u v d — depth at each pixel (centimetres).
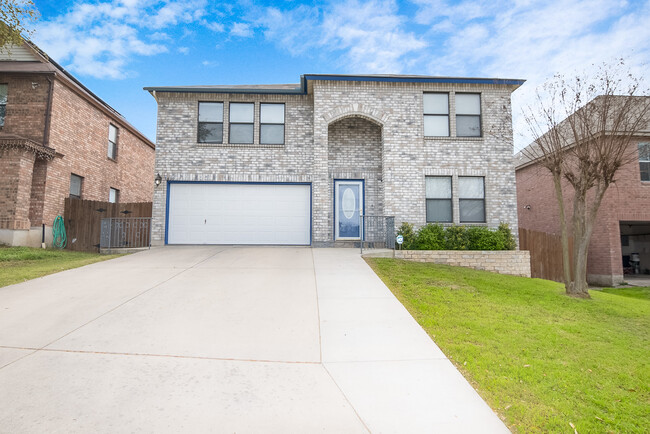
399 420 322
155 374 379
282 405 335
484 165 1314
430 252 1149
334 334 499
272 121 1380
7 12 1018
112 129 1736
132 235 1314
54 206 1320
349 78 1296
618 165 830
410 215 1280
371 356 440
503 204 1302
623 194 1511
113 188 1730
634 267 1955
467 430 313
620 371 438
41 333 471
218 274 805
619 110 916
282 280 761
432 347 468
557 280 1332
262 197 1351
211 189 1346
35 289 670
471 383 392
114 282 727
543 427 324
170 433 289
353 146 1373
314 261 971
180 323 520
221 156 1345
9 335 462
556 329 571
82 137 1484
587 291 842
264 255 1062
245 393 352
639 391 394
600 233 1529
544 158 948
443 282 823
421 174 1297
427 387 377
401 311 591
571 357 468
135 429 291
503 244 1197
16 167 1192
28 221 1223
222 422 306
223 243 1334
